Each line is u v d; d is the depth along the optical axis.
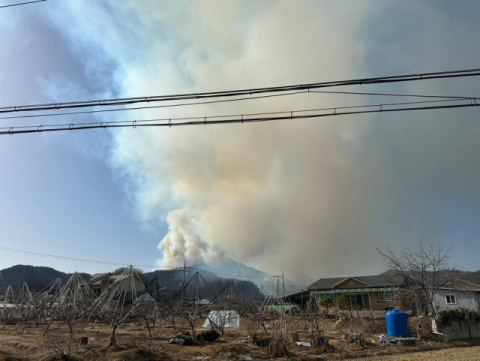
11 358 12.61
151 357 13.48
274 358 14.95
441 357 15.71
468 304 29.73
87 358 13.20
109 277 53.69
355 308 37.12
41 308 25.34
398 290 31.45
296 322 27.70
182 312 24.23
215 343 17.42
